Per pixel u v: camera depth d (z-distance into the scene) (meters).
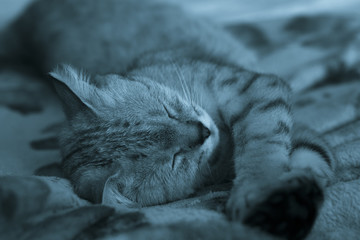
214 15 1.07
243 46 0.79
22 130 0.67
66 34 0.79
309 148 0.51
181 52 0.68
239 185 0.48
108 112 0.54
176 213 0.46
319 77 0.73
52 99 0.78
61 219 0.45
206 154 0.54
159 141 0.53
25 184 0.46
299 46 0.82
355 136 0.56
